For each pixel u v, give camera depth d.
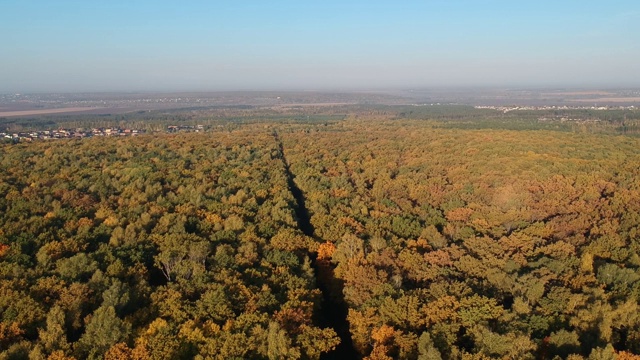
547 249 96.00
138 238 101.94
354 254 96.94
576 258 90.62
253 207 132.62
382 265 91.75
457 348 63.97
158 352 62.16
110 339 64.50
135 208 123.56
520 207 129.12
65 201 130.88
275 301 76.00
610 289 80.69
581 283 81.31
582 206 126.38
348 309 84.50
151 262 93.75
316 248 104.88
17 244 94.50
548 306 74.12
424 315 74.44
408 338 67.69
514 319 70.00
